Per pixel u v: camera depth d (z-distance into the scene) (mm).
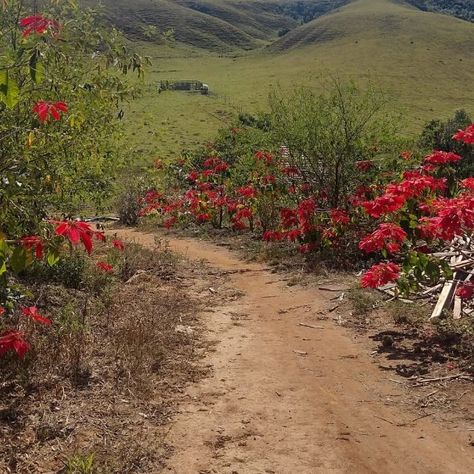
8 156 5633
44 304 7359
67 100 6301
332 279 10148
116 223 20625
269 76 80938
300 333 7566
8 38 6484
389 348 6801
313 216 11656
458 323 7043
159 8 140375
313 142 13250
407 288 6781
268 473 4312
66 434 4629
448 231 5828
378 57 87875
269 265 11938
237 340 7273
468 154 15195
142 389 5516
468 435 4832
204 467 4363
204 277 10805
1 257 3098
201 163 20625
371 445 4730
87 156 7180
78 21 6281
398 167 12867
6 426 4660
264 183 14305
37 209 5914
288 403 5484
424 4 179375
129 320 7414
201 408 5324
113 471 4176
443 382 5773
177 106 57312
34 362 5688
